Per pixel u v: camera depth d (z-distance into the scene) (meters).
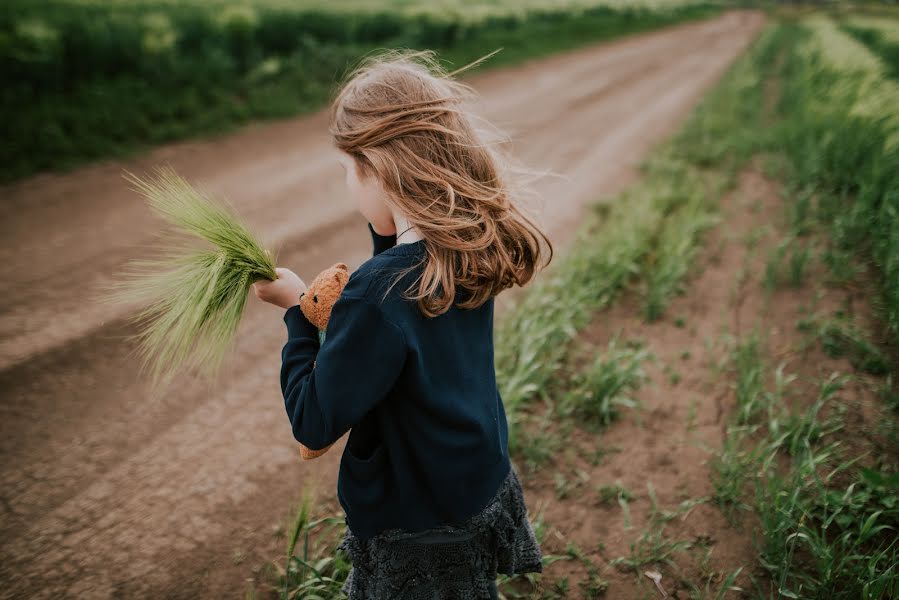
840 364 3.10
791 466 2.50
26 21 8.14
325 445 1.04
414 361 1.01
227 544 2.22
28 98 7.36
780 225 5.06
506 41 18.12
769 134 7.82
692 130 8.55
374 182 1.10
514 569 1.41
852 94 7.75
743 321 3.66
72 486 2.45
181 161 7.02
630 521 2.32
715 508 2.35
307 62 11.23
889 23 25.91
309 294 1.16
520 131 8.97
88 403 2.93
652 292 3.79
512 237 1.12
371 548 1.25
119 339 3.41
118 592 2.01
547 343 3.29
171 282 1.28
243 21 10.53
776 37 25.39
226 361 3.37
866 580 1.91
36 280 4.05
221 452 2.69
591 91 12.66
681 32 30.47
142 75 8.83
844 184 5.58
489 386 1.18
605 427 2.83
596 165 7.38
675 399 3.00
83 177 6.21
